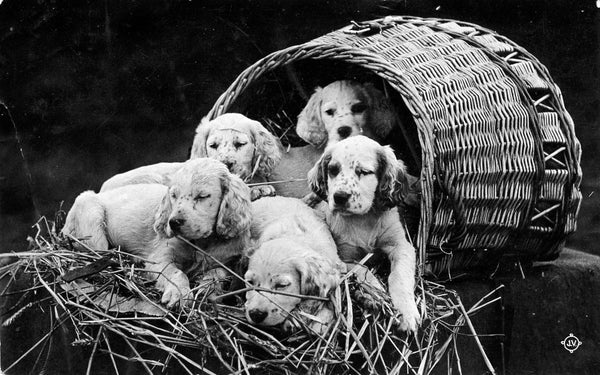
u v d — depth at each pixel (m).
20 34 2.64
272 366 1.55
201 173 1.68
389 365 1.64
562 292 1.99
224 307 1.62
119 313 1.64
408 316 1.64
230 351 1.56
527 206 1.86
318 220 1.78
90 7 2.66
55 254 1.72
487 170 1.79
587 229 2.72
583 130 2.74
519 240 1.92
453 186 1.74
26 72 2.64
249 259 1.64
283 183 1.97
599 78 2.69
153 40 2.68
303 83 2.07
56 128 2.65
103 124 2.67
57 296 1.66
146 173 1.94
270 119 2.11
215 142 1.89
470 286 1.87
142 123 2.69
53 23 2.65
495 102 1.83
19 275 1.87
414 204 1.88
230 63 2.69
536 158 1.86
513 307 1.90
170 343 1.60
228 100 1.96
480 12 2.68
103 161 2.66
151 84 2.69
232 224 1.69
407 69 1.80
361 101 1.94
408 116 1.97
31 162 2.61
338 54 1.82
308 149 2.00
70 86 2.66
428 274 1.81
